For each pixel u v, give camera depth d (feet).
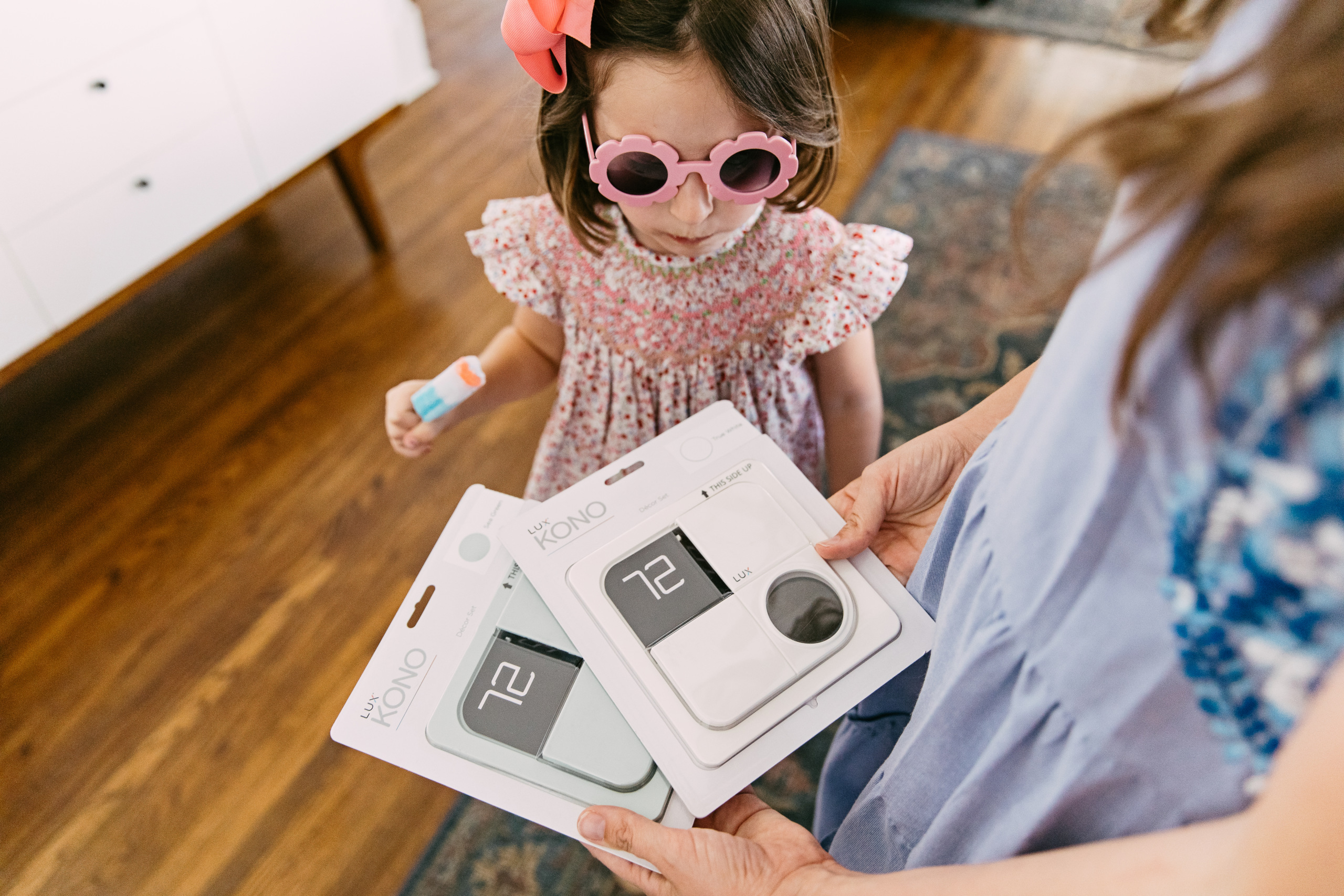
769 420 2.91
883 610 1.84
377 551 4.63
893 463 2.14
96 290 4.62
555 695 1.80
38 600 4.46
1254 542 0.88
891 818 1.72
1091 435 1.10
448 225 6.18
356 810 3.83
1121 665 1.11
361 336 5.55
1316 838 0.76
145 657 4.27
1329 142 0.69
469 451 5.01
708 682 1.76
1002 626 1.33
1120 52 7.21
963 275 5.67
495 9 7.87
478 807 3.81
